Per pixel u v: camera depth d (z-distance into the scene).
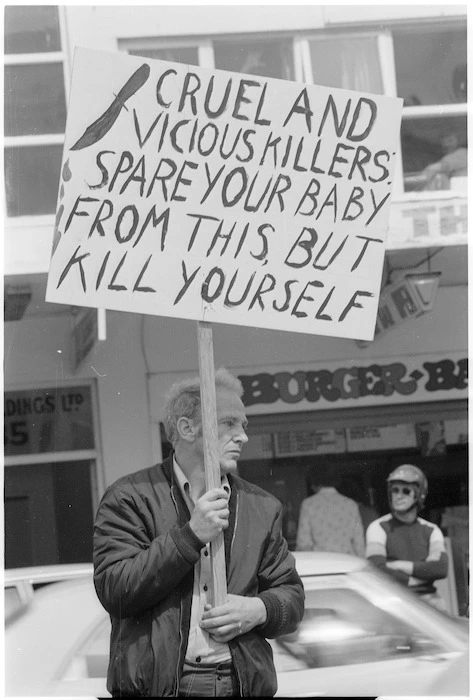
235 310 3.93
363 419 8.21
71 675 4.15
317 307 3.99
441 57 7.45
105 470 7.38
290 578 3.85
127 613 3.69
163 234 3.90
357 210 4.04
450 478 8.24
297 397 8.05
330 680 4.09
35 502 7.33
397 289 7.52
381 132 4.07
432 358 8.26
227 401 3.92
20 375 7.25
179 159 3.93
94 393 7.32
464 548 7.98
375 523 6.93
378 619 4.34
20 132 7.04
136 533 3.77
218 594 3.68
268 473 8.10
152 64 3.92
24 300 7.11
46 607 4.44
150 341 7.25
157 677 3.68
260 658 3.76
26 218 6.97
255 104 3.98
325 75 7.34
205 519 3.62
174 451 3.92
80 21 7.08
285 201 3.99
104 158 3.88
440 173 7.40
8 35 7.04
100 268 3.87
